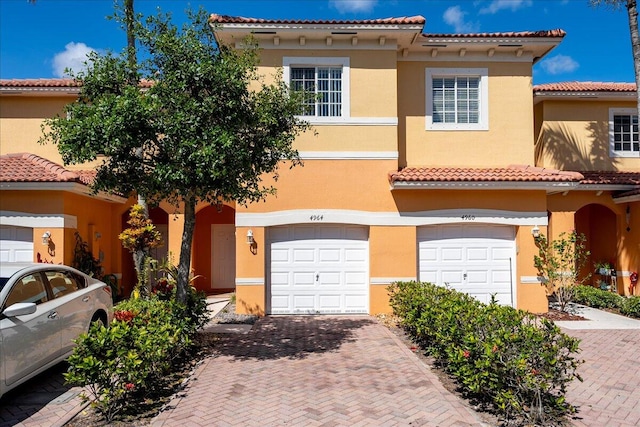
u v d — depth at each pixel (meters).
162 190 8.09
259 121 8.23
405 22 12.45
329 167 13.02
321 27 12.52
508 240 13.26
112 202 15.93
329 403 6.36
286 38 12.98
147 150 8.09
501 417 5.87
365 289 13.13
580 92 15.70
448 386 7.07
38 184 12.05
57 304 7.16
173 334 7.50
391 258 12.91
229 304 15.10
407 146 13.81
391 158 13.05
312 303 13.12
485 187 12.46
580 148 16.23
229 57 8.38
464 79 14.05
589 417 6.04
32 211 12.39
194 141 7.30
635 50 12.86
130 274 17.39
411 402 6.38
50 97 16.08
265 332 10.84
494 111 13.90
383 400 6.46
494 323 6.46
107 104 7.29
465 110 14.02
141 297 11.04
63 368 7.89
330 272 13.16
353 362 8.33
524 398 5.99
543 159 16.23
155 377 6.97
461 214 12.96
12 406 6.32
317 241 13.21
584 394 6.88
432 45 13.45
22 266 7.12
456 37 13.25
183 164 7.41
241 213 12.91
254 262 12.88
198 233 19.05
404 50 13.65
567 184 12.21
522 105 13.91
